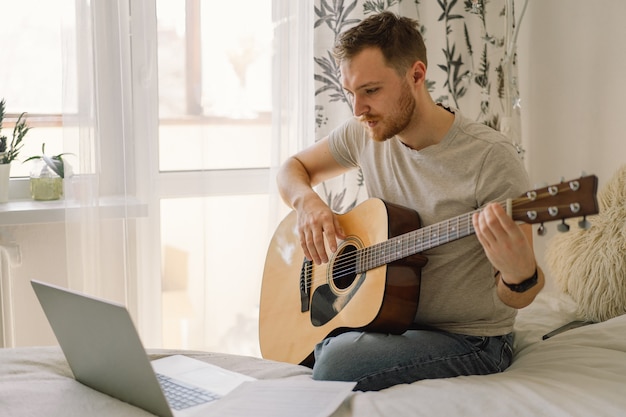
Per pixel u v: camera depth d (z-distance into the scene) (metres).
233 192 2.71
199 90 2.61
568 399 1.39
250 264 2.76
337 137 2.13
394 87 1.76
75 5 2.39
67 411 1.31
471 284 1.81
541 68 2.84
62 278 2.61
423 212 1.87
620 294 1.98
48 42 2.54
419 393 1.46
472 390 1.46
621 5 2.47
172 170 2.62
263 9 2.65
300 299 2.02
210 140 2.66
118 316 1.26
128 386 1.34
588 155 2.65
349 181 2.71
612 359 1.64
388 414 1.35
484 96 2.80
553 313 2.08
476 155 1.78
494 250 1.49
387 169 1.96
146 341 2.61
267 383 1.47
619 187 2.10
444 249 1.81
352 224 1.92
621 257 1.99
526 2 2.65
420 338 1.74
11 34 2.50
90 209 2.46
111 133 2.51
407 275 1.76
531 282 1.53
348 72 1.78
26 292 2.58
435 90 2.77
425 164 1.85
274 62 2.62
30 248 2.56
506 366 1.78
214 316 2.73
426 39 2.74
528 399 1.41
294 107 2.68
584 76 2.64
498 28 2.80
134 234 2.54
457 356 1.70
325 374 1.67
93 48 2.41
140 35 2.49
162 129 2.59
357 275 1.86
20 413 1.29
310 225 1.95
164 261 2.64
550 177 2.84
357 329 1.82
